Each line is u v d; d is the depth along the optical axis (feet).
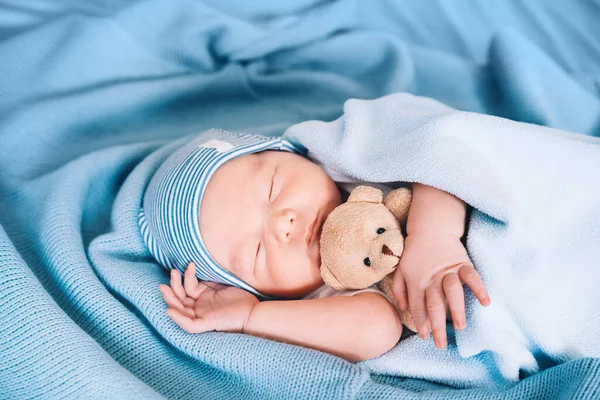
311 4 6.27
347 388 3.03
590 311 3.26
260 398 3.27
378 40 5.99
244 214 3.81
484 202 3.22
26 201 4.55
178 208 3.94
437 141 3.48
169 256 4.25
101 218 4.75
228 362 3.34
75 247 3.95
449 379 3.40
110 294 3.76
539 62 5.26
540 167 3.51
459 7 5.97
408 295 3.11
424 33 6.09
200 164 4.00
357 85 5.96
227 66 6.04
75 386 3.02
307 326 3.46
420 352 3.49
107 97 5.42
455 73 5.70
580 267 3.32
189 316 3.61
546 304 3.20
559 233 3.43
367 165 3.85
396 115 4.05
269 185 3.88
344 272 3.24
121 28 5.72
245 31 5.97
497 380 3.28
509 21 5.83
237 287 4.00
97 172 4.73
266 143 4.14
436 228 3.23
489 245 3.25
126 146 5.08
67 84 5.47
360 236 3.18
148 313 3.66
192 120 5.84
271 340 3.42
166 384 3.44
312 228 3.73
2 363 3.17
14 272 3.41
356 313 3.41
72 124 5.26
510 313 3.21
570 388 2.78
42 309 3.28
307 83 6.01
